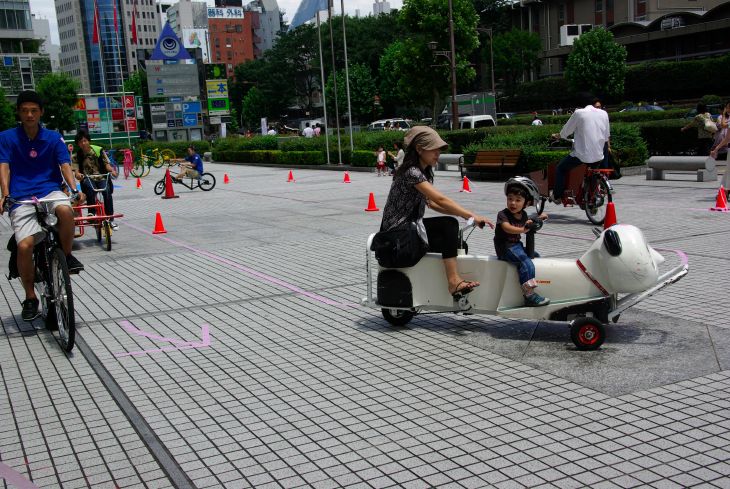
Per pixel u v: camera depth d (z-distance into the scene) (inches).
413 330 239.8
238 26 6338.6
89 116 2378.2
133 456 154.3
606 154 434.3
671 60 2260.1
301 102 4367.6
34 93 236.7
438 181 807.7
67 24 5482.3
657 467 137.3
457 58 2054.6
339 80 3353.8
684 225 404.2
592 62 2186.3
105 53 5216.5
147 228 534.6
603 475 135.2
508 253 216.5
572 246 363.9
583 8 2815.0
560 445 148.6
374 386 189.0
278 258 381.4
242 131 4448.8
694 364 190.7
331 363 209.8
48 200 235.9
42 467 150.6
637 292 203.8
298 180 984.3
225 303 288.8
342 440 156.8
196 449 155.7
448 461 144.3
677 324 225.5
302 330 245.9
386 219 231.9
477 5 3287.4
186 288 319.9
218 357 220.8
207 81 2662.4
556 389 179.3
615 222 383.6
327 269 346.6
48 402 188.7
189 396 188.5
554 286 212.2
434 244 228.5
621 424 157.1
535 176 470.3
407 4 2069.4
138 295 309.7
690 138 776.9
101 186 449.4
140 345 236.7
